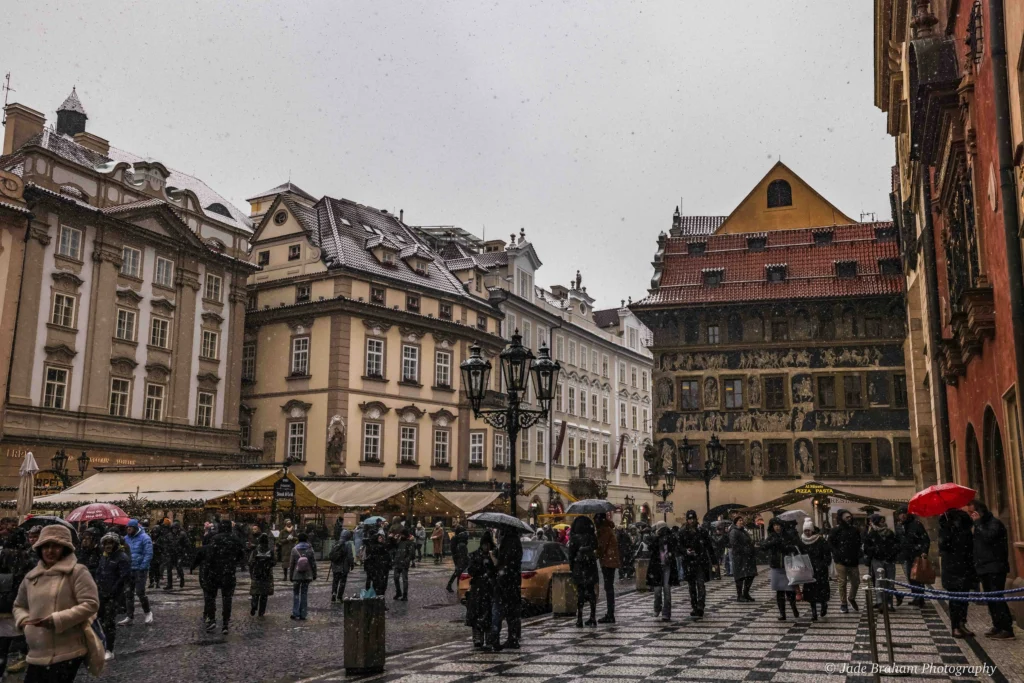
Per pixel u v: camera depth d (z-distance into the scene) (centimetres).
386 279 5231
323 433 4884
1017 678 917
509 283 6341
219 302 4906
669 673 1030
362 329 5072
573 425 7006
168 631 1584
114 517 2055
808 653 1165
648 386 8619
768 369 4675
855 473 4484
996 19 1263
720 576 2995
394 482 3972
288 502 3603
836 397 4569
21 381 3819
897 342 4547
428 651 1284
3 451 3716
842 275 4734
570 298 7356
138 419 4334
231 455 4819
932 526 2673
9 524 1595
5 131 4525
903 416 4488
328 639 1484
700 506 4609
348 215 5678
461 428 5531
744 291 4784
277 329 5181
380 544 1973
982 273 1487
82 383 4097
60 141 4625
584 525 1564
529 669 1085
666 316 4844
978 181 1489
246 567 3272
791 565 1581
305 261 5206
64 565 702
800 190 5247
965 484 1933
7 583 1044
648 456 4425
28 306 3869
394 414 5138
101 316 4200
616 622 1602
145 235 4456
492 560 1305
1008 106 1245
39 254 3938
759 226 5253
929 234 2284
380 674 1084
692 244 5125
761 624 1539
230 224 5162
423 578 2998
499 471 5775
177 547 2503
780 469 4578
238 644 1426
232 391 4922
